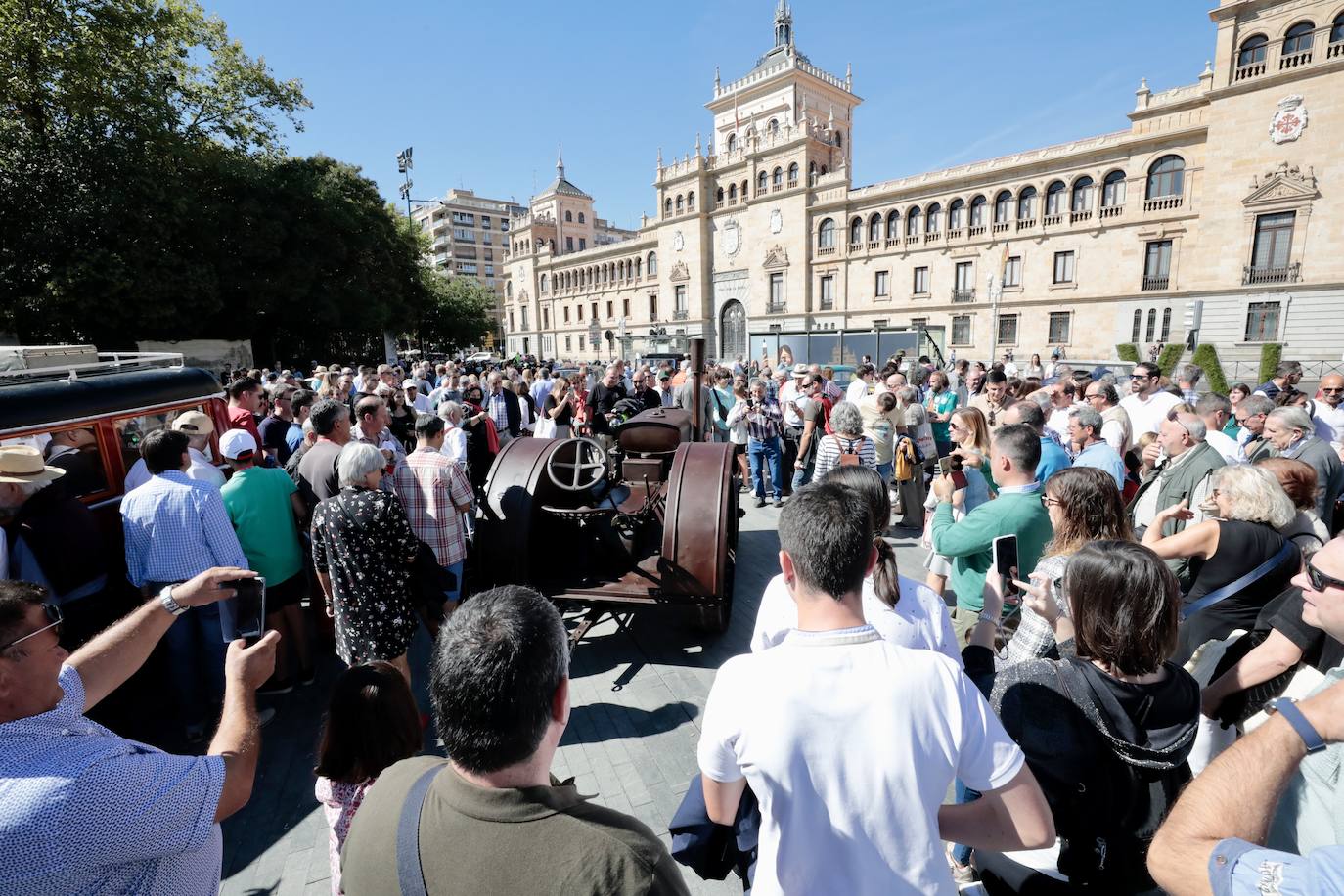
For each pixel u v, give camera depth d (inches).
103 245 749.3
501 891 40.5
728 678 54.6
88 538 139.4
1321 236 926.4
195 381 202.1
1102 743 60.3
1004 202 1296.8
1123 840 59.9
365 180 1169.4
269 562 155.7
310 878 105.4
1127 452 228.2
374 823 46.0
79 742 50.0
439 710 44.9
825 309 1573.6
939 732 49.1
